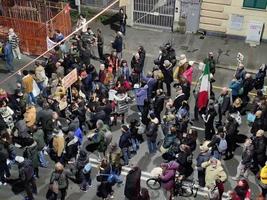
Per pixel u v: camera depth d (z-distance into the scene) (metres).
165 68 20.30
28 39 23.77
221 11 25.55
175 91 21.34
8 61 22.45
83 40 22.42
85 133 18.83
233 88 19.47
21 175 15.09
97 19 27.80
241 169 16.62
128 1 26.50
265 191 15.82
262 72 20.12
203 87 18.53
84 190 16.47
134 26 27.45
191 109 20.39
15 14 25.36
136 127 17.58
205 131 18.06
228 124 17.39
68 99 19.14
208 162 15.29
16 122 17.80
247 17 25.30
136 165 17.52
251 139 16.95
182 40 26.17
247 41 25.89
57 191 14.97
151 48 25.33
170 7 26.19
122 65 20.48
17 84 19.89
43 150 17.34
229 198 14.74
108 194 16.06
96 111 17.86
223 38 26.36
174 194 16.20
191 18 26.23
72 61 20.61
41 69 19.92
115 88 19.25
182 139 16.66
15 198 16.19
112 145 15.77
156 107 18.19
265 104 17.88
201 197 16.31
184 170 15.96
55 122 17.12
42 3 25.62
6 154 16.02
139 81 20.89
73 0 28.19
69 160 16.64
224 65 23.91
